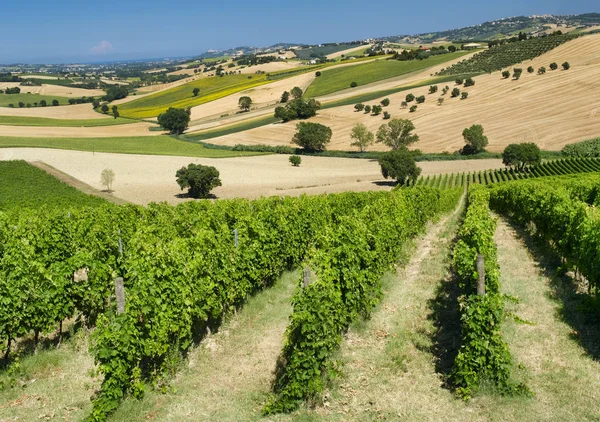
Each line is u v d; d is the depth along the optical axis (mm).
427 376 9367
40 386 9383
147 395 8953
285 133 107562
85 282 11938
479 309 9031
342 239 12273
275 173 72688
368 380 9312
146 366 9836
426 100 119375
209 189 55062
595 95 99562
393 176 63719
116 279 8961
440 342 10789
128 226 19422
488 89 118750
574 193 27938
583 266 12930
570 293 13398
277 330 11750
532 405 8234
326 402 8633
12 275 10148
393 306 13250
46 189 52062
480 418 7996
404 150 66125
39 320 10547
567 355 9844
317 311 8922
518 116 97375
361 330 11578
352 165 81000
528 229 25078
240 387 9250
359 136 91688
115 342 8516
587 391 8539
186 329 10273
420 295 14070
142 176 66062
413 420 8016
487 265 10594
